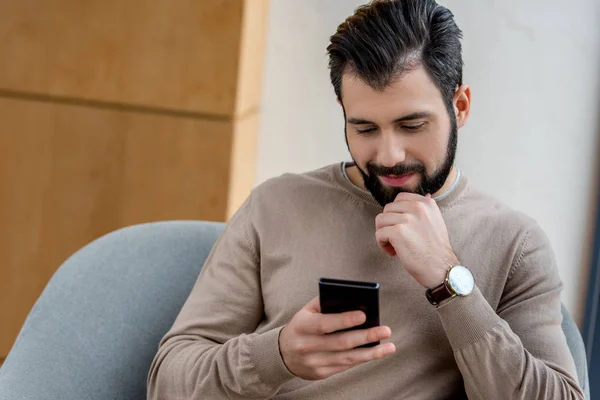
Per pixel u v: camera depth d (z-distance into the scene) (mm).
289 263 1425
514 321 1374
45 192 2551
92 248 1654
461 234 1404
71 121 2516
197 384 1312
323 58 2518
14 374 1443
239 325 1441
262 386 1246
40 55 2480
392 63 1247
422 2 1304
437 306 1283
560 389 1279
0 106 2504
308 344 1157
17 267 2590
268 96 2576
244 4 2406
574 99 2422
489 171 2490
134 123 2506
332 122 2547
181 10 2434
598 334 2459
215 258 1499
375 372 1377
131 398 1550
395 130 1281
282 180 1517
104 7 2449
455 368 1399
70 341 1521
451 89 1308
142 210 2545
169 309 1634
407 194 1320
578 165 2455
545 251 1419
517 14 2400
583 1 2373
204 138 2490
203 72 2455
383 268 1398
